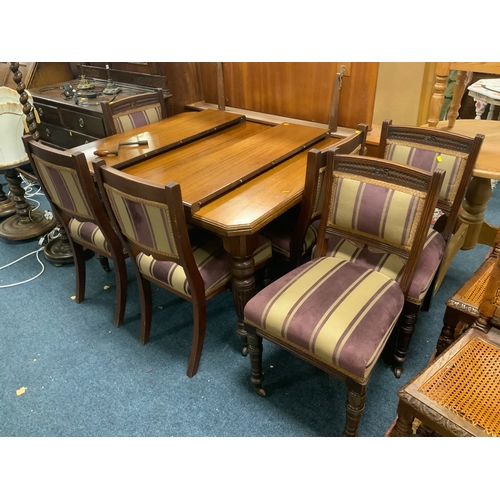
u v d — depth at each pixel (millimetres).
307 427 1471
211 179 1611
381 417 1489
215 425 1490
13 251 2564
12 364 1771
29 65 3004
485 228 2197
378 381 1630
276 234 1820
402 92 2279
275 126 2203
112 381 1682
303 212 1592
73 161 1473
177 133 2059
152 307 2004
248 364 1739
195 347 1636
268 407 1550
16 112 2266
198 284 1491
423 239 1328
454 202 1627
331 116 2135
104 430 1485
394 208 1333
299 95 2303
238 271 1534
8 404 1597
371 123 2139
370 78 2018
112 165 1706
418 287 1444
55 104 2635
